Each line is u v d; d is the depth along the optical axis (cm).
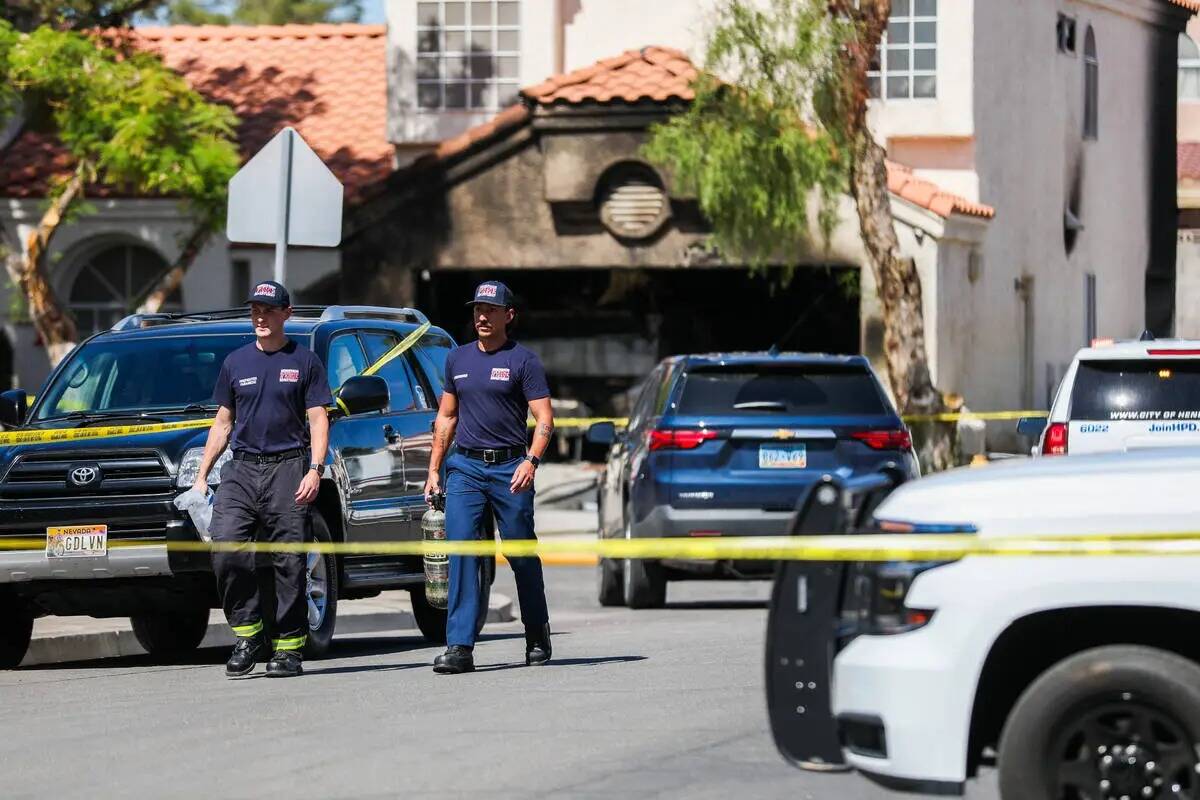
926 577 1739
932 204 7581
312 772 2255
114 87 6719
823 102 6856
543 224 7919
